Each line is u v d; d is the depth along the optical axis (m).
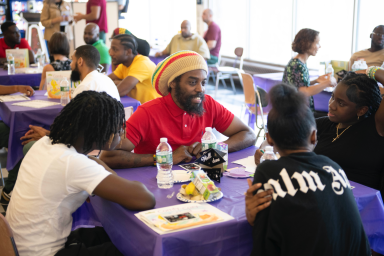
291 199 1.07
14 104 3.07
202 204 1.38
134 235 1.27
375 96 1.77
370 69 1.92
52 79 3.37
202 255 1.21
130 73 3.59
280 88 1.17
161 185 1.57
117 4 6.82
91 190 1.29
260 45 7.55
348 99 1.77
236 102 6.53
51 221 1.31
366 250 1.17
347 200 1.13
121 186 1.31
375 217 1.48
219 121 2.12
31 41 7.59
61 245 1.36
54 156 1.29
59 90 3.38
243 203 1.40
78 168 1.28
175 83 1.86
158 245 1.13
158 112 1.93
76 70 3.01
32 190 1.29
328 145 1.90
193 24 9.62
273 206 1.08
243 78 4.36
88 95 1.37
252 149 2.12
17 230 1.33
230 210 1.33
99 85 2.72
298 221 1.06
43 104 3.09
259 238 1.11
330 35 5.64
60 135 1.33
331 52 5.66
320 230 1.06
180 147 1.91
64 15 6.70
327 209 1.08
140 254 1.24
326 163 1.16
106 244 1.44
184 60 1.82
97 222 1.77
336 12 5.48
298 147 1.16
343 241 1.12
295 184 1.08
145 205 1.33
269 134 1.20
